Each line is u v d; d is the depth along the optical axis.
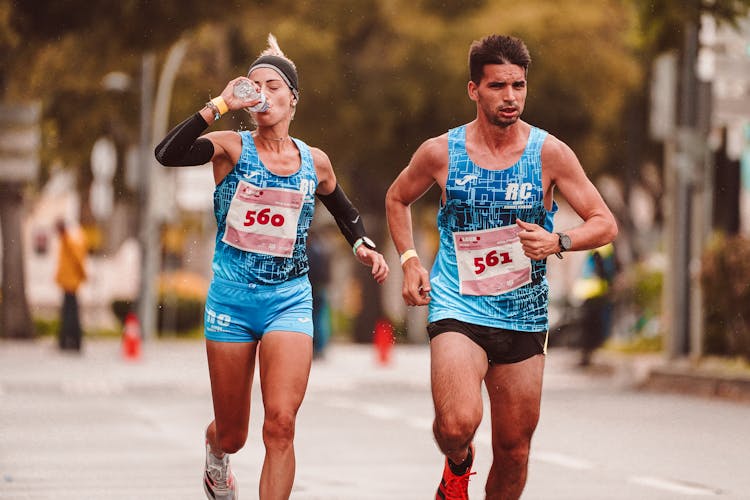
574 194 17.52
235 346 17.97
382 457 28.83
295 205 17.92
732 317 46.78
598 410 39.88
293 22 88.19
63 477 25.48
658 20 45.84
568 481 25.55
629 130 105.56
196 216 104.62
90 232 113.06
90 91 86.06
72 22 52.19
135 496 23.23
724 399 43.59
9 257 75.88
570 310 57.38
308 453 29.52
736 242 46.50
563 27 90.19
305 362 17.69
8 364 55.91
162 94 76.25
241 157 17.81
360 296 106.12
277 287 17.89
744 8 44.50
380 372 56.09
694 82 49.59
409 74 90.19
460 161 17.62
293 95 18.02
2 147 55.72
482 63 17.36
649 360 55.50
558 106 92.81
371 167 94.56
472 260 17.56
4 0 51.41
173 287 94.31
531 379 17.56
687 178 49.84
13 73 62.12
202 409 39.75
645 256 113.69
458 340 17.31
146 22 51.91
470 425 16.89
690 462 28.36
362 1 89.94
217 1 52.41
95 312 111.62
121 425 35.12
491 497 18.06
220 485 19.77
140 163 73.00
